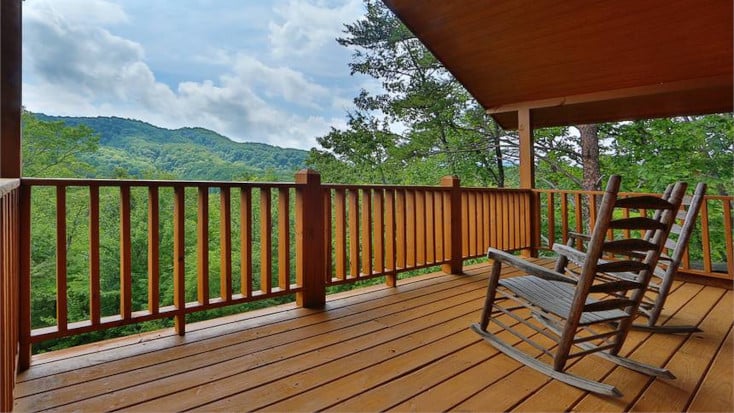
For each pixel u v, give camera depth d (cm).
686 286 369
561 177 1120
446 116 1141
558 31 414
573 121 559
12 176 190
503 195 487
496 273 227
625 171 1000
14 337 170
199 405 162
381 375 189
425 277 402
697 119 887
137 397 167
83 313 738
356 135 1248
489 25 435
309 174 302
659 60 412
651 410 159
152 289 231
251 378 185
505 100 548
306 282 300
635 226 178
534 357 210
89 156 1025
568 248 252
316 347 222
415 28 469
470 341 232
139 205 806
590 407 161
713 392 173
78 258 776
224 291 260
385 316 278
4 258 131
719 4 342
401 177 1257
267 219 280
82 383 179
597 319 188
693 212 236
